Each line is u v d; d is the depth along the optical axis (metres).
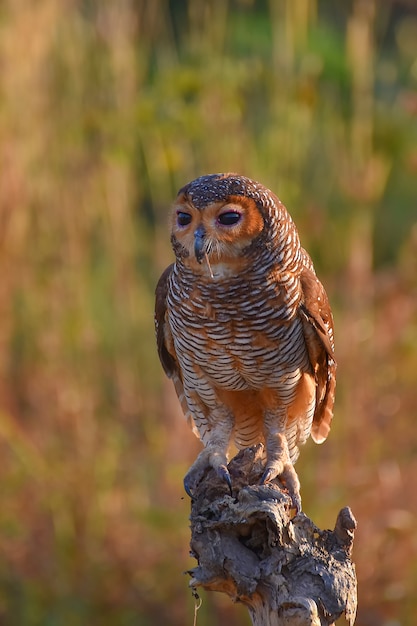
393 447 11.50
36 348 12.37
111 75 12.95
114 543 11.19
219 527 6.47
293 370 8.20
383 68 14.77
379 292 12.44
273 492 6.45
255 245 7.66
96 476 11.46
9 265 12.48
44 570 11.16
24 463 11.48
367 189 12.95
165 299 8.50
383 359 11.87
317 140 13.41
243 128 12.75
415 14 17.19
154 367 12.62
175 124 12.00
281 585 6.25
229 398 8.56
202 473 8.14
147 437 12.00
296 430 8.76
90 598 10.99
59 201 12.86
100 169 12.89
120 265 12.88
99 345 12.55
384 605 10.75
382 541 10.87
